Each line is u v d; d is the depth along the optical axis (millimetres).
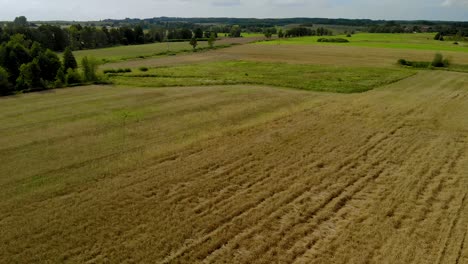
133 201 14945
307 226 13180
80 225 13211
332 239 12422
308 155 20000
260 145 21453
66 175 17469
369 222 13430
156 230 12914
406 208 14422
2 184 16578
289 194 15547
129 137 23094
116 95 36000
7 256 11555
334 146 21391
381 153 20406
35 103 32875
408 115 28438
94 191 15820
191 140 22422
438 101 33406
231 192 15758
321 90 38594
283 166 18516
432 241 12281
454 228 13047
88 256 11516
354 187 16281
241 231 12914
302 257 11508
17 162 19156
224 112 29031
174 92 37188
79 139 22766
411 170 18156
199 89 39000
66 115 28422
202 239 12414
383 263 11172
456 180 17047
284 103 32062
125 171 17906
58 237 12508
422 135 23594
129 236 12555
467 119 27469
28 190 15969
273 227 13125
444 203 14898
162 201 14945
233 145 21484
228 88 39625
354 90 38344
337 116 27859
